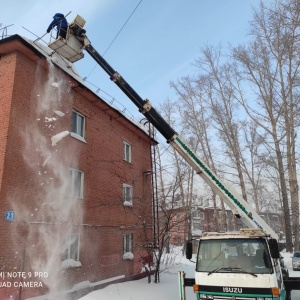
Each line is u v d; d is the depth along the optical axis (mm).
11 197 8859
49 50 11008
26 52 10078
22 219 9094
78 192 12125
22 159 9438
